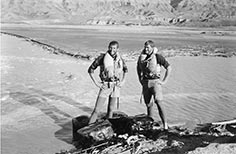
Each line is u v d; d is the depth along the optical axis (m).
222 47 33.16
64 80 12.78
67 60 19.25
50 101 9.55
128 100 9.90
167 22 171.62
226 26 140.25
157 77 6.71
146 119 6.62
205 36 59.06
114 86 6.58
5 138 6.57
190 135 6.14
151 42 6.63
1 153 5.84
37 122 7.61
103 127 6.22
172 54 24.67
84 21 165.12
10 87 11.19
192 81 13.29
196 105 9.40
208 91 11.30
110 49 6.41
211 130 6.45
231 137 5.96
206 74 15.19
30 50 24.31
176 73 15.30
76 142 6.35
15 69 14.94
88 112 8.55
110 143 5.82
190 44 37.12
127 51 26.36
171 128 6.55
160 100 6.57
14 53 21.56
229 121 6.81
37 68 15.60
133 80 13.28
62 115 8.23
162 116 6.53
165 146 5.57
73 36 47.88
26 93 10.42
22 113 8.28
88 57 20.95
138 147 5.46
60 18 173.00
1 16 164.00
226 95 10.76
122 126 6.60
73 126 6.76
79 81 12.66
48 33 56.22
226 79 13.91
